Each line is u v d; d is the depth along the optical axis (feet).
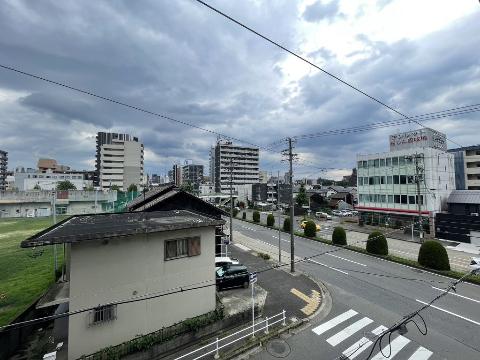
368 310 52.29
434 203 128.26
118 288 38.22
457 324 46.60
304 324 47.75
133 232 38.11
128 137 424.87
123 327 38.29
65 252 56.24
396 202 140.77
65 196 185.16
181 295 43.39
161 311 41.45
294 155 78.23
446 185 137.69
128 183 357.61
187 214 57.26
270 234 131.44
